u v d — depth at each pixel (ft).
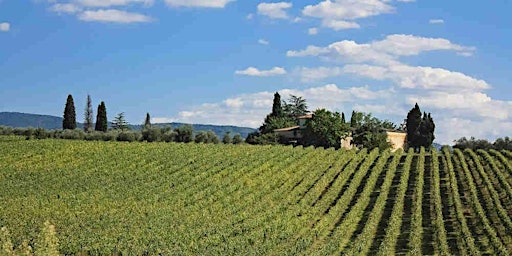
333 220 165.89
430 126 426.92
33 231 137.80
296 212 169.58
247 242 134.31
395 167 237.66
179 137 341.00
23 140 307.58
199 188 203.21
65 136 336.08
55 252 112.98
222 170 229.86
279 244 137.90
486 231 142.20
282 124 459.32
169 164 241.76
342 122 390.63
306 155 266.57
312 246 137.08
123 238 135.23
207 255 122.72
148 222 152.56
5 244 113.50
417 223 146.41
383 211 174.19
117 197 188.96
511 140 357.61
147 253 126.00
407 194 194.18
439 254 128.26
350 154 276.21
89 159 253.03
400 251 132.77
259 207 173.88
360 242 132.36
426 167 241.55
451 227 153.79
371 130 408.67
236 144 328.70
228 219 159.02
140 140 337.11
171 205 178.29
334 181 213.87
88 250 128.98
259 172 231.30
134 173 227.81
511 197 176.45
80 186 205.26
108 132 348.79
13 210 165.37
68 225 147.74
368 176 227.20
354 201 189.98
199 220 156.76
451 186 195.42
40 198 186.80
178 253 122.83
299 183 216.74
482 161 250.78
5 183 209.87
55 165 242.17
